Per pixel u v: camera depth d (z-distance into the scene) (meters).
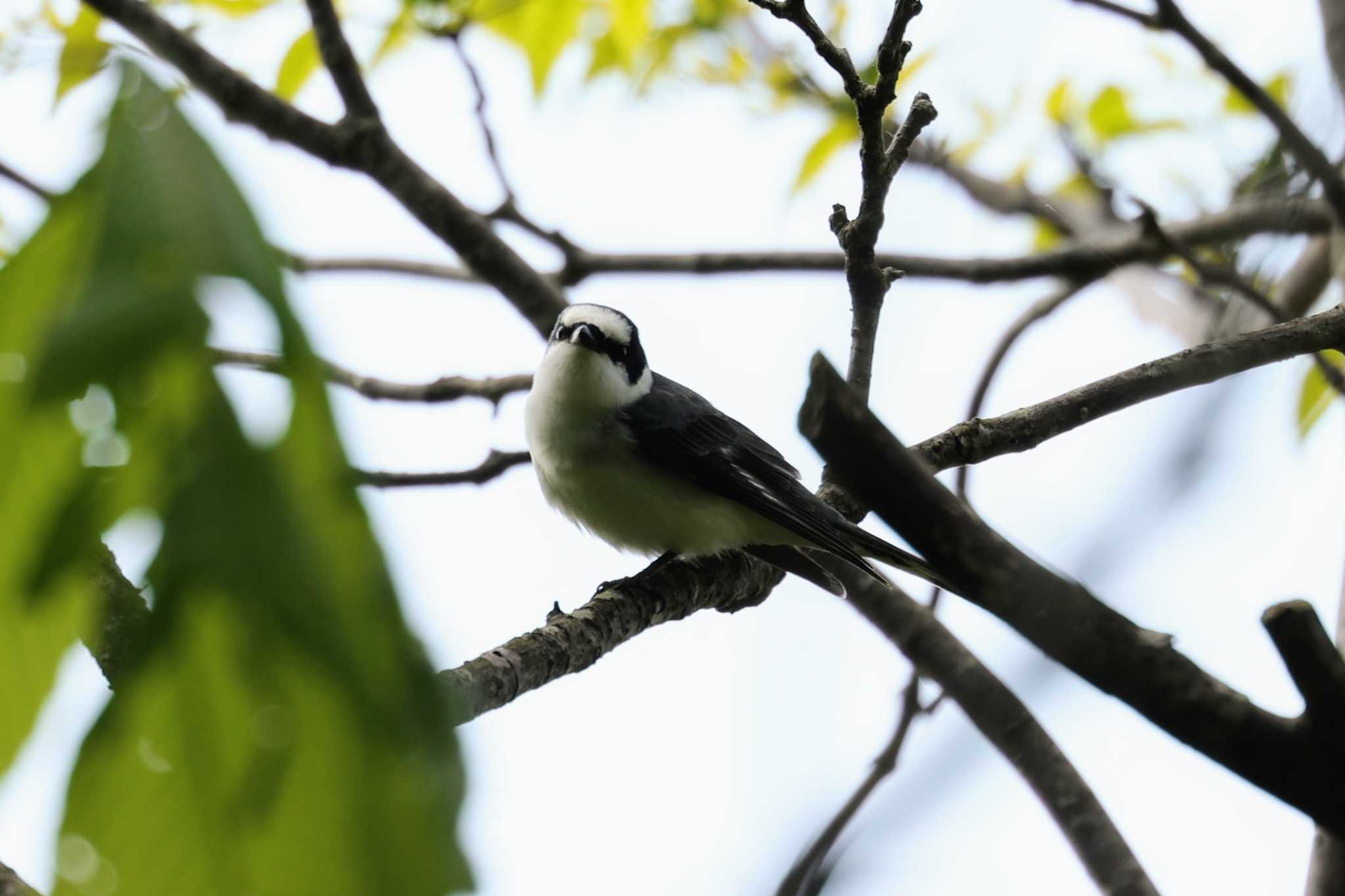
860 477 3.27
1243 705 3.30
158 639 1.16
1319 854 6.09
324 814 1.19
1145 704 3.32
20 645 1.25
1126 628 3.24
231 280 1.22
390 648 1.19
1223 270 9.85
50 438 1.17
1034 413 8.99
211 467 1.16
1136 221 11.95
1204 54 9.60
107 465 1.16
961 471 9.96
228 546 1.15
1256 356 8.48
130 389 1.16
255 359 1.39
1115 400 8.88
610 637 8.41
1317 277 10.27
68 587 1.25
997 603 3.26
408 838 1.18
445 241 11.52
